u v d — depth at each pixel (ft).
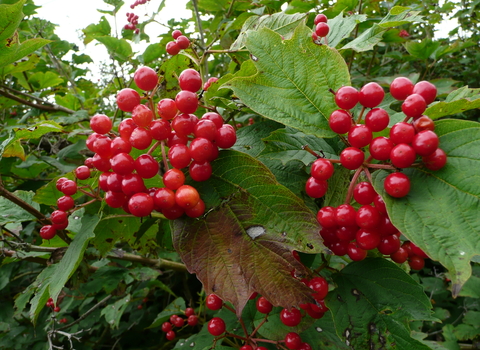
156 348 1.30
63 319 1.33
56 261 0.70
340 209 0.44
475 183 0.39
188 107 0.44
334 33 0.70
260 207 0.45
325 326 0.69
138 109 0.44
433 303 1.26
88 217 0.63
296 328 0.62
